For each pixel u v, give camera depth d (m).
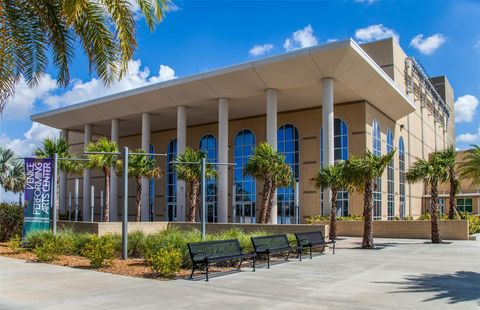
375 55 43.94
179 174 32.84
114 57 10.88
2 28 9.87
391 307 8.29
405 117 48.72
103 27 10.59
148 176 35.38
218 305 8.34
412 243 25.02
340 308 8.16
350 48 29.09
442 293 9.71
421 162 25.86
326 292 9.73
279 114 41.97
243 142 44.62
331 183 26.47
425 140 57.62
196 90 37.00
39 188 19.14
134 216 52.62
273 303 8.55
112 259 14.11
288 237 18.31
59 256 16.28
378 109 40.44
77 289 9.89
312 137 39.97
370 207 22.00
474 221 36.03
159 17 10.83
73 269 13.02
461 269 13.88
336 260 16.12
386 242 25.75
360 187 22.42
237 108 40.66
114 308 8.06
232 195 44.38
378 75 34.41
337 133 38.22
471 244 24.31
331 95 31.84
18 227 24.95
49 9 10.25
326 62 30.42
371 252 19.53
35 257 16.20
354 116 37.59
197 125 48.34
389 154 21.59
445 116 74.19
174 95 38.59
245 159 44.16
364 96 36.44
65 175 48.97
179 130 39.56
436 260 16.38
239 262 14.42
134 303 8.48
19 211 25.31
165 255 11.90
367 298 9.09
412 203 51.12
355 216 33.03
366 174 21.48
